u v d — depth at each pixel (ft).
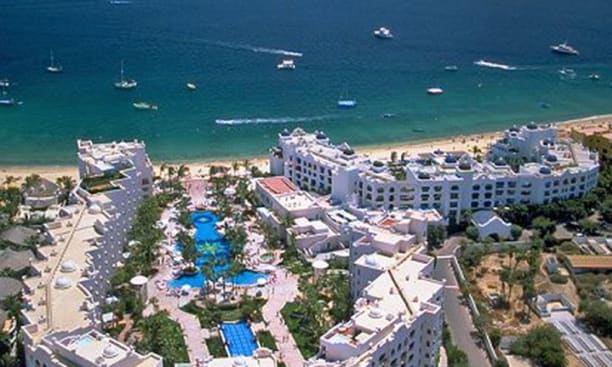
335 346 645.92
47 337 647.97
